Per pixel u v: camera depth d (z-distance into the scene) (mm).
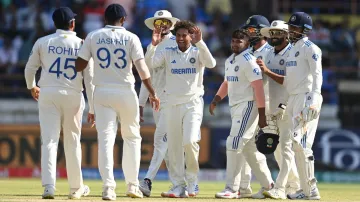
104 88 33656
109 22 34188
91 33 33906
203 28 86438
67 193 41625
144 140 71875
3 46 84188
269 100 38250
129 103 33906
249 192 38719
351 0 89625
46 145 34000
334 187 61344
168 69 37188
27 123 76938
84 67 33781
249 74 36625
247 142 37594
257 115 37125
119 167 71125
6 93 79125
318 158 74688
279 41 38094
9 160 72562
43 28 85562
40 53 34281
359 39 88062
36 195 38531
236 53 37188
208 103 77625
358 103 81875
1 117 78438
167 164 40469
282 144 37938
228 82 37562
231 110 37625
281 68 38188
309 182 37156
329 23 88875
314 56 36312
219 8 88000
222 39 85750
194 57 36969
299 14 37031
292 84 36969
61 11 34406
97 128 33844
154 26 39969
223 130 73375
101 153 33531
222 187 55781
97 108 33875
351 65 84312
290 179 39344
